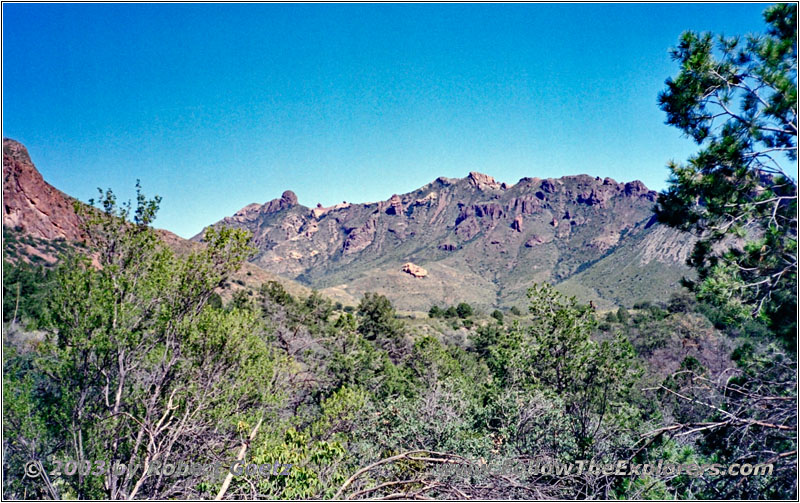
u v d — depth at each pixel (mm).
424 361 22109
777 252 6617
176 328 8734
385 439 10594
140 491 7699
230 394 8711
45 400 7910
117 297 8195
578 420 11086
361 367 21719
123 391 8398
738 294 6816
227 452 8422
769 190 7098
